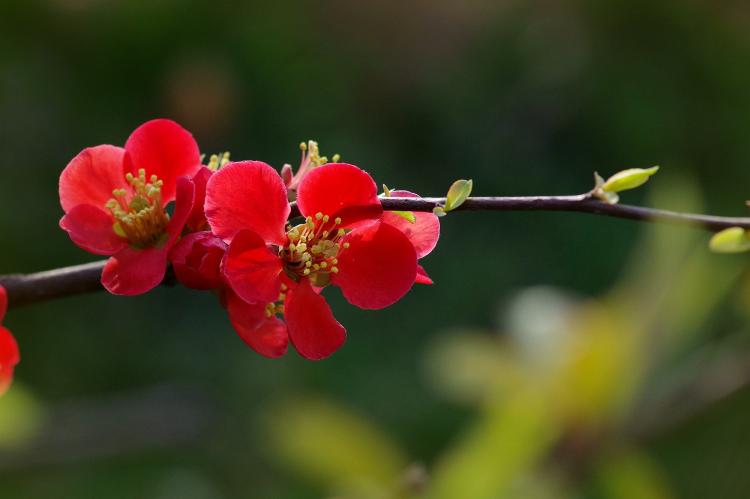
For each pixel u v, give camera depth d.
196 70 1.39
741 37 1.68
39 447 1.10
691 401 0.88
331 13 1.58
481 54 1.62
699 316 0.77
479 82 1.59
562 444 0.71
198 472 1.15
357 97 1.51
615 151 1.55
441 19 1.64
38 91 1.34
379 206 0.52
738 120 1.60
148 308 1.30
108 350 1.25
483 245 1.44
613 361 0.71
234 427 1.20
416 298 1.36
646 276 0.76
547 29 1.64
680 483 1.09
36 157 1.31
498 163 1.51
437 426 1.23
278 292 0.52
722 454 1.10
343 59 1.53
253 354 1.27
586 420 0.71
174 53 1.42
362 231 0.53
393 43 1.59
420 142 1.51
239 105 1.41
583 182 1.52
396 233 0.53
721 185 1.56
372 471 0.74
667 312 0.74
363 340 1.31
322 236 0.52
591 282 1.41
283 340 0.53
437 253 1.41
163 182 0.53
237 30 1.47
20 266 1.22
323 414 0.75
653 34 1.64
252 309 0.52
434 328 1.33
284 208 0.52
